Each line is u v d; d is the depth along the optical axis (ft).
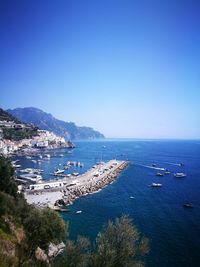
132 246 109.91
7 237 153.69
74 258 114.01
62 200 351.05
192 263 186.70
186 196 400.47
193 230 251.60
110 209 330.13
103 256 101.40
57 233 162.81
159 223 272.51
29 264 140.05
